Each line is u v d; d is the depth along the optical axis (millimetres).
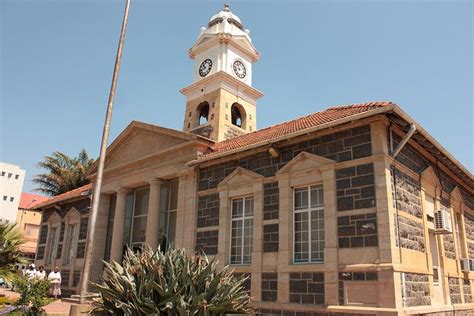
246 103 28344
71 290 24141
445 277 14758
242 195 16141
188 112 28531
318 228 13508
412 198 13461
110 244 23234
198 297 9242
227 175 16891
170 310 9188
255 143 15695
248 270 14844
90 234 12352
